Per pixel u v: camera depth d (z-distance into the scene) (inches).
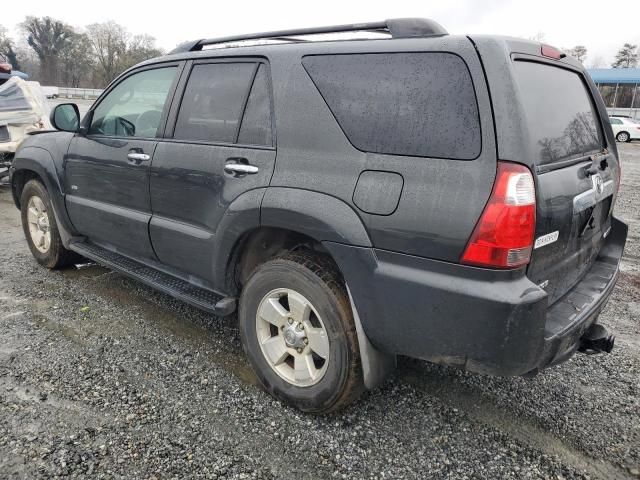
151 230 137.3
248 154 110.8
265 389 115.0
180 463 93.4
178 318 152.9
